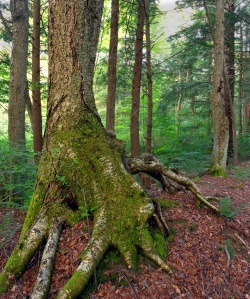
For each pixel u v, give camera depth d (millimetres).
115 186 3262
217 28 7922
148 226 3184
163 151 11352
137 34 8320
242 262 3434
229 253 3475
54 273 2727
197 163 9164
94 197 3248
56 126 3561
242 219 4211
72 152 3389
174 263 3043
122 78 12570
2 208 5004
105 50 14922
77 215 3248
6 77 11836
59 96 3566
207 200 4367
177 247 3279
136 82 8516
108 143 3559
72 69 3547
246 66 14273
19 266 2805
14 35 6965
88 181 3301
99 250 2832
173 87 13570
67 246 2975
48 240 2973
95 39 3865
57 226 3139
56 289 2580
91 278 2688
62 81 3551
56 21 3504
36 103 8148
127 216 3111
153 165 4098
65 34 3498
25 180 5328
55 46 3541
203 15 13477
